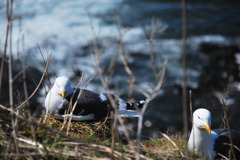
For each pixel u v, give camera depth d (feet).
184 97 17.01
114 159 19.33
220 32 72.02
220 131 24.48
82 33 71.61
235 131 24.38
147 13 80.33
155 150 21.86
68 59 61.52
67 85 27.37
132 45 66.13
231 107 46.37
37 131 20.59
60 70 57.41
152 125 45.39
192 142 22.66
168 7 82.64
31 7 81.97
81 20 77.15
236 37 69.46
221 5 83.25
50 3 84.33
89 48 64.28
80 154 19.49
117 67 59.06
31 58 58.13
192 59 62.39
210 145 22.77
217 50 64.85
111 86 54.13
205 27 74.08
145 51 64.13
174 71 58.39
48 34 70.64
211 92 52.16
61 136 20.66
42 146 19.52
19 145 19.42
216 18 77.87
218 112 44.75
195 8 82.17
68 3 84.23
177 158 21.65
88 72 57.21
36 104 42.78
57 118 27.35
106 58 61.41
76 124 26.96
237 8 81.66
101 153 20.06
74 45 66.80
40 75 50.67
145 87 53.83
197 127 22.31
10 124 20.62
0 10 79.30
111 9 81.87
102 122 27.73
